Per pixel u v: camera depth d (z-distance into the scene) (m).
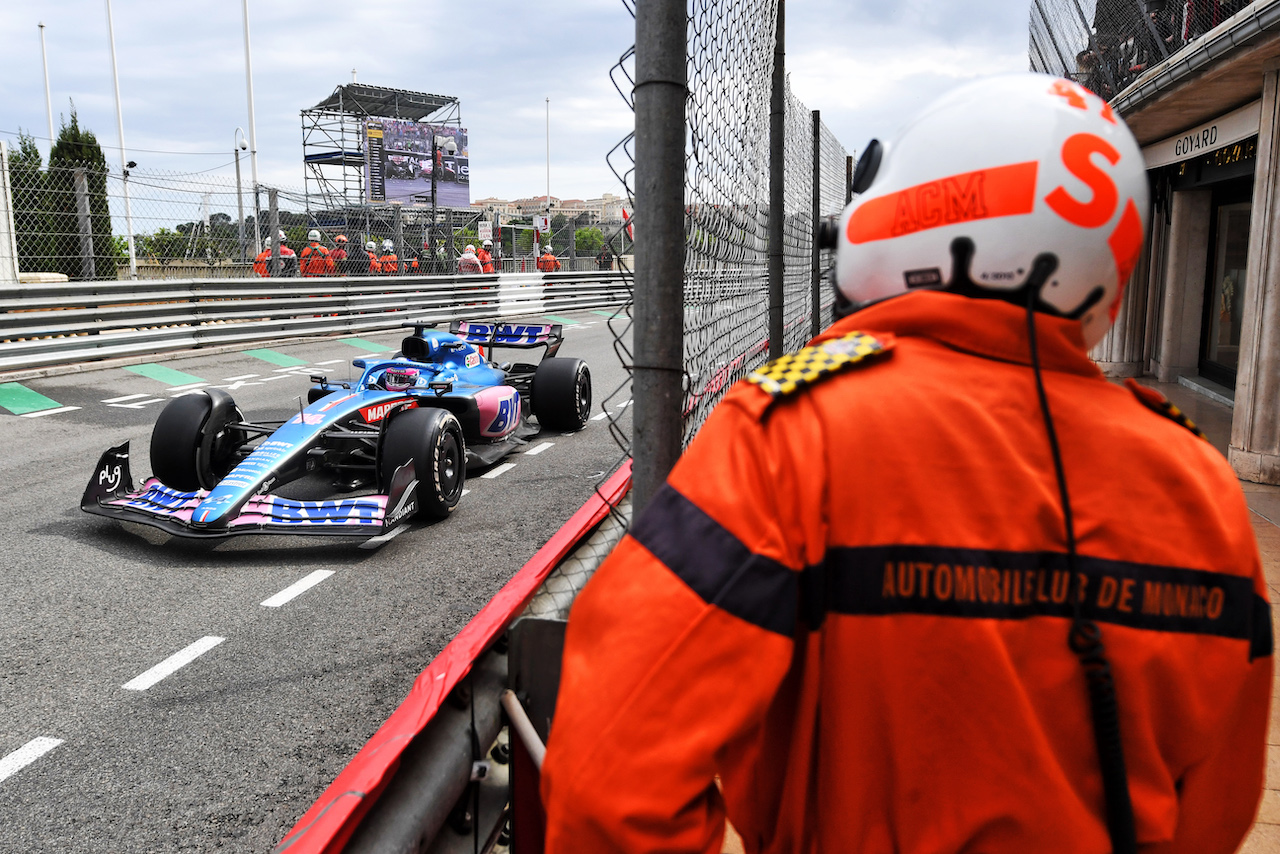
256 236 15.31
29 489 5.82
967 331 0.79
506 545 4.84
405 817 1.12
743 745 0.79
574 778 0.74
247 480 4.57
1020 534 0.74
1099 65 8.64
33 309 10.05
